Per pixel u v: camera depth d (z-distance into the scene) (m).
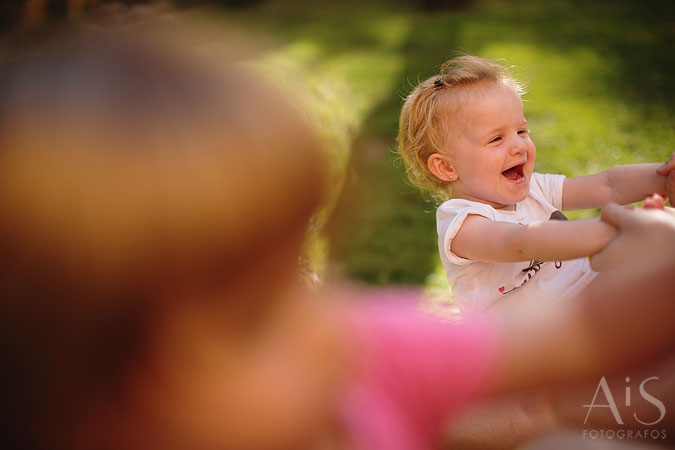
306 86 0.90
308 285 0.65
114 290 0.49
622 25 10.34
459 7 13.13
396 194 4.89
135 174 0.47
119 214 0.47
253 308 0.57
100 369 0.52
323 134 0.73
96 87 0.49
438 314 3.26
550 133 5.93
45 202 0.47
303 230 0.56
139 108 0.49
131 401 0.55
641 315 0.71
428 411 0.73
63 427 0.55
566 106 6.68
